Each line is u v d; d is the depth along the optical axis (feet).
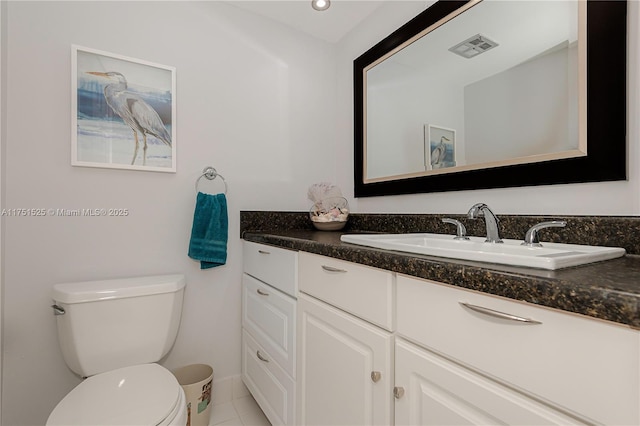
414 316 2.36
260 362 4.72
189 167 5.03
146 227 4.69
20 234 3.93
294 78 6.13
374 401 2.66
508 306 1.79
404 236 4.08
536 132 3.42
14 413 3.92
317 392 3.41
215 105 5.29
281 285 4.18
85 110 4.26
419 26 4.71
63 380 4.18
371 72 5.65
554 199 3.33
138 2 4.69
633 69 2.79
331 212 5.55
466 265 2.04
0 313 3.83
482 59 3.92
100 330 3.78
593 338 1.46
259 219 5.65
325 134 6.49
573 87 3.12
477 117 3.99
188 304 5.04
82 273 4.27
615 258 2.49
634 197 2.79
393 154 5.21
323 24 6.04
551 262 1.90
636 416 1.33
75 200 4.23
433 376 2.20
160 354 4.16
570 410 1.54
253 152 5.66
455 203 4.33
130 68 4.58
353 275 2.94
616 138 2.85
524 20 3.52
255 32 5.71
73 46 4.21
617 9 2.84
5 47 3.85
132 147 4.55
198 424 4.51
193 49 5.11
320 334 3.37
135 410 2.88
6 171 3.85
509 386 1.80
